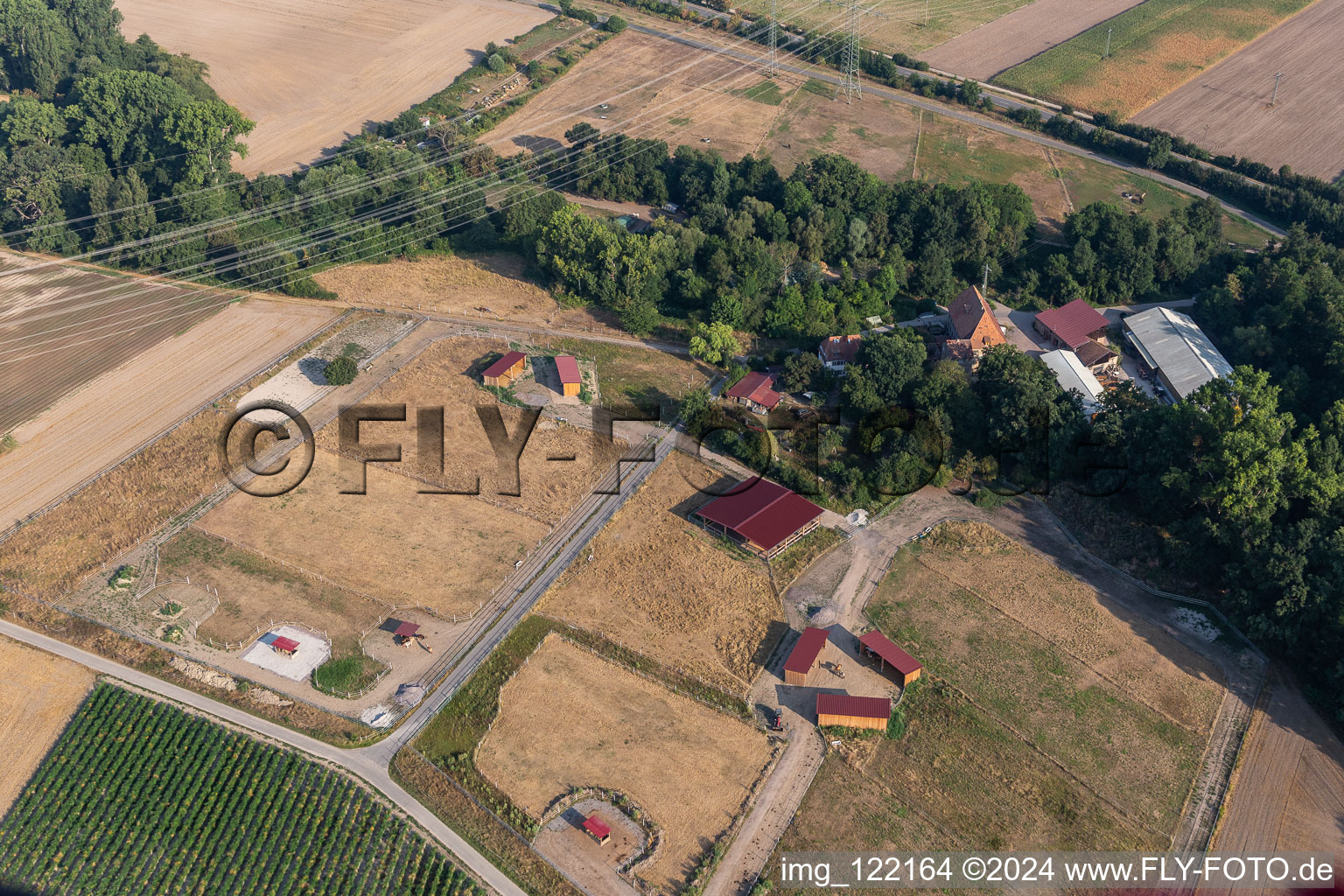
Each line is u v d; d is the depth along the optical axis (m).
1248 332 161.75
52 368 161.50
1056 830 99.12
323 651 115.06
